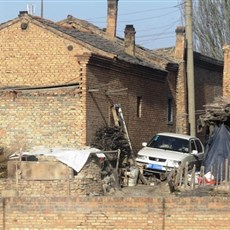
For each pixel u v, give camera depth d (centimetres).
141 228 2436
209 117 3766
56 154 3338
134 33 4678
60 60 4234
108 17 4997
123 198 2444
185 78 5109
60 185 3253
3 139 3997
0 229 2492
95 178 3397
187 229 2425
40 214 2481
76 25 5044
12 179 3247
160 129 4809
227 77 4250
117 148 3947
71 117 3912
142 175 3753
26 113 3975
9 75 4328
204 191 2980
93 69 3953
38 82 4278
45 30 4269
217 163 3725
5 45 4341
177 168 3453
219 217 2419
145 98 4600
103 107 4081
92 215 2455
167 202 2431
